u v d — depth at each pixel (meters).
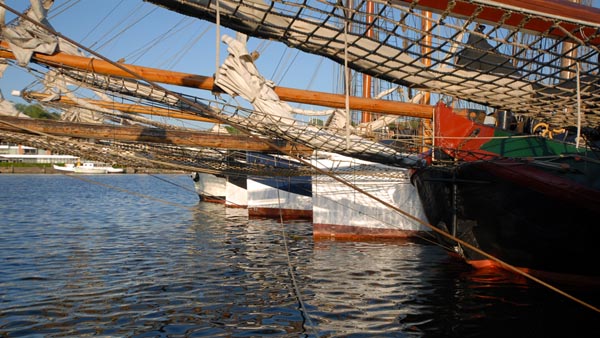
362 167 15.78
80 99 10.71
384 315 7.72
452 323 7.24
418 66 6.27
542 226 8.54
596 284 8.81
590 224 7.98
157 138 10.91
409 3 4.88
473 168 8.76
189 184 63.75
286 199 23.73
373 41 6.16
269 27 5.96
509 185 8.46
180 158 14.18
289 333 6.98
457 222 9.83
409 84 7.07
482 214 9.28
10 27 7.58
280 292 9.20
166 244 15.06
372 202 16.12
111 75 8.20
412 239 15.80
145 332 7.03
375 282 9.88
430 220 11.75
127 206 30.14
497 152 8.91
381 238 16.03
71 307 8.20
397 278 10.21
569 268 8.84
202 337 6.84
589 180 8.03
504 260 9.76
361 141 9.30
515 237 9.07
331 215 16.38
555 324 7.12
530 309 7.82
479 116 12.11
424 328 7.07
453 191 9.48
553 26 5.07
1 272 10.80
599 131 9.23
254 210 24.16
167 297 8.84
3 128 9.45
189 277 10.42
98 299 8.68
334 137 9.21
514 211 8.70
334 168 15.81
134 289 9.39
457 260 12.02
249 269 11.27
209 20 5.76
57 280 10.09
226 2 5.60
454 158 9.02
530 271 9.48
